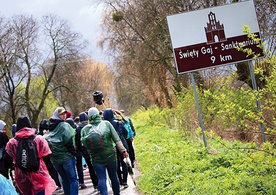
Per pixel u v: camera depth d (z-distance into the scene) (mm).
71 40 47781
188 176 9547
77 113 53406
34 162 7094
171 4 28219
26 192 7168
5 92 44438
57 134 8625
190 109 16531
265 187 6988
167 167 10906
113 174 8445
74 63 48406
